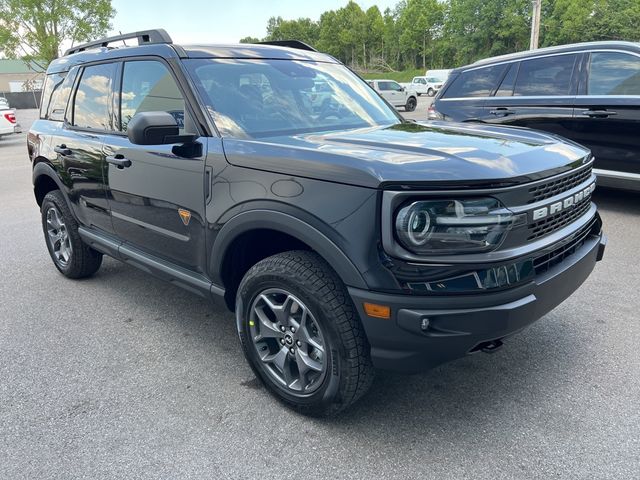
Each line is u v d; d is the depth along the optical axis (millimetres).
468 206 2070
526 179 2189
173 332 3641
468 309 2102
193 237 2975
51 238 4750
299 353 2555
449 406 2693
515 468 2246
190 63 3125
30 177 10453
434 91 43500
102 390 2936
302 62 3643
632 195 7000
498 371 2990
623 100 5637
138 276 4781
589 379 2869
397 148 2406
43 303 4191
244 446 2443
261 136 2896
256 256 2912
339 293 2320
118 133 3564
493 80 6766
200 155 2818
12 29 41531
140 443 2482
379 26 90562
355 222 2164
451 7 70938
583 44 6059
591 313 3641
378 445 2422
